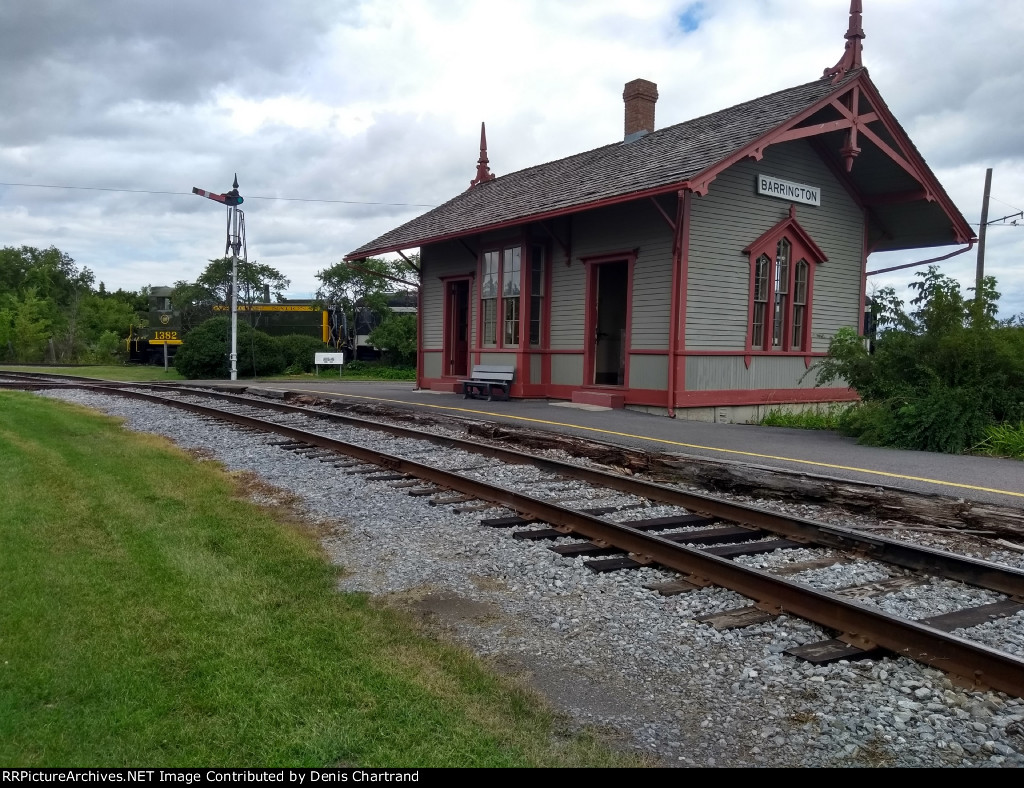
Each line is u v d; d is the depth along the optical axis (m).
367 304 41.88
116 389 18.58
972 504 6.44
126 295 84.25
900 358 11.66
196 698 3.38
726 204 14.63
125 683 3.49
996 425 10.30
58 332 59.34
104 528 6.12
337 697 3.45
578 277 16.25
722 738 3.31
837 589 5.07
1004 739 3.24
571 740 3.25
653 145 16.47
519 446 10.96
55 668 3.58
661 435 11.11
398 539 6.26
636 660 4.09
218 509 6.96
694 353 14.16
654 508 7.30
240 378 29.67
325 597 4.80
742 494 8.03
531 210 15.75
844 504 7.17
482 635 4.38
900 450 10.24
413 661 3.89
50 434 11.49
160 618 4.24
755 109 15.24
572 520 6.41
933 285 12.74
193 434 11.89
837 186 16.67
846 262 17.05
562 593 5.07
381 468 9.10
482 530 6.52
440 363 20.50
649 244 14.61
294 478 8.59
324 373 33.91
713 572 5.17
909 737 3.29
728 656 4.12
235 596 4.66
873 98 14.43
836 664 3.99
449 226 18.77
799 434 11.88
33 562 5.12
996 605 4.75
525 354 16.80
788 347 16.00
